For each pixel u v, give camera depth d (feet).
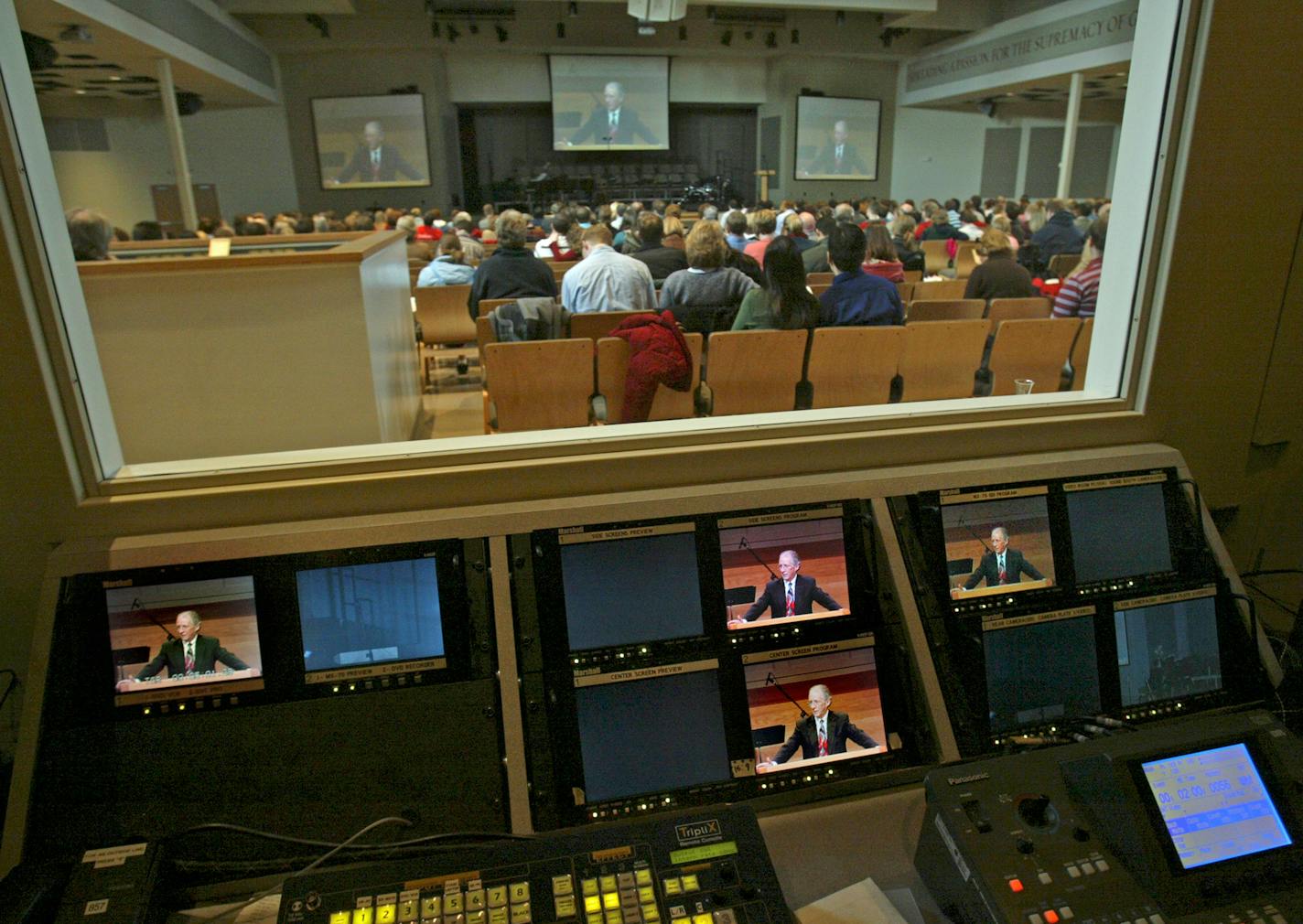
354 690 2.71
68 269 2.85
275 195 40.47
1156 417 3.80
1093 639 3.24
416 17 38.27
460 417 13.34
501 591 2.85
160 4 24.71
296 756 2.64
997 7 35.55
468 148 44.27
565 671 2.80
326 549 2.80
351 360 7.22
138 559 2.70
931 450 3.46
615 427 3.41
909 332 9.26
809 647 2.98
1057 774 2.49
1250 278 3.72
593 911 2.13
